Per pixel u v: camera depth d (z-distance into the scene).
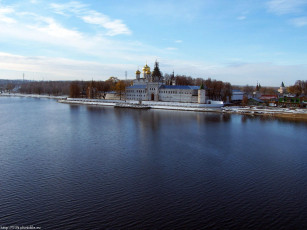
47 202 46.28
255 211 44.00
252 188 52.38
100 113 167.50
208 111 179.12
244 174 59.56
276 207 45.34
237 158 71.06
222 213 43.38
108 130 107.81
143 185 53.28
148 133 102.00
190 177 57.50
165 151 77.06
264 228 39.56
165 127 115.19
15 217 41.62
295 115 153.62
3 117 145.38
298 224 40.56
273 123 127.25
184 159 69.81
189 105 193.75
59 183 54.03
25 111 176.62
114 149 78.75
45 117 146.50
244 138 94.25
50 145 83.06
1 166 63.69
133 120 135.88
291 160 69.62
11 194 49.12
